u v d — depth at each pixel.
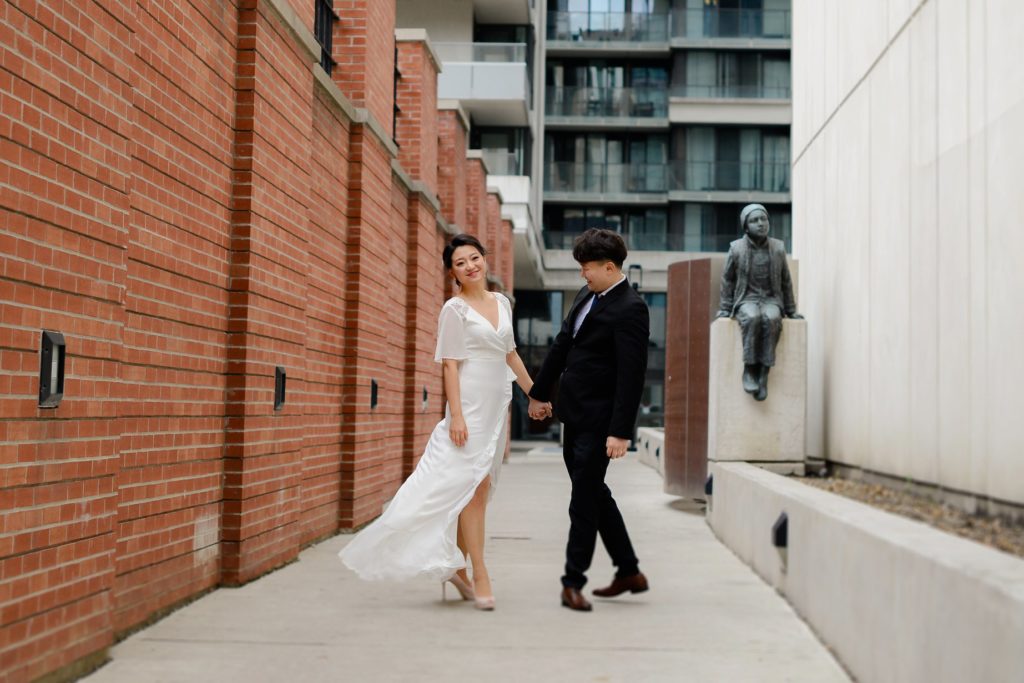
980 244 6.75
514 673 4.38
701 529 10.05
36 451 3.80
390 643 4.95
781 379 10.50
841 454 10.52
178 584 5.68
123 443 4.91
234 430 6.32
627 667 4.50
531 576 7.07
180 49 5.52
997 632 2.87
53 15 3.88
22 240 3.68
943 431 7.48
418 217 13.30
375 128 10.02
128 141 4.52
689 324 12.00
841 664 4.57
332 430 9.18
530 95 35.66
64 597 4.04
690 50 46.03
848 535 4.54
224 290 6.25
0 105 3.54
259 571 6.72
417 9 33.34
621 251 5.78
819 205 11.77
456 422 5.77
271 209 6.84
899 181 8.64
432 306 14.81
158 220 5.26
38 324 3.79
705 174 45.56
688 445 11.86
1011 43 6.25
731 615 5.69
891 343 8.84
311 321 8.35
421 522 5.72
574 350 5.86
